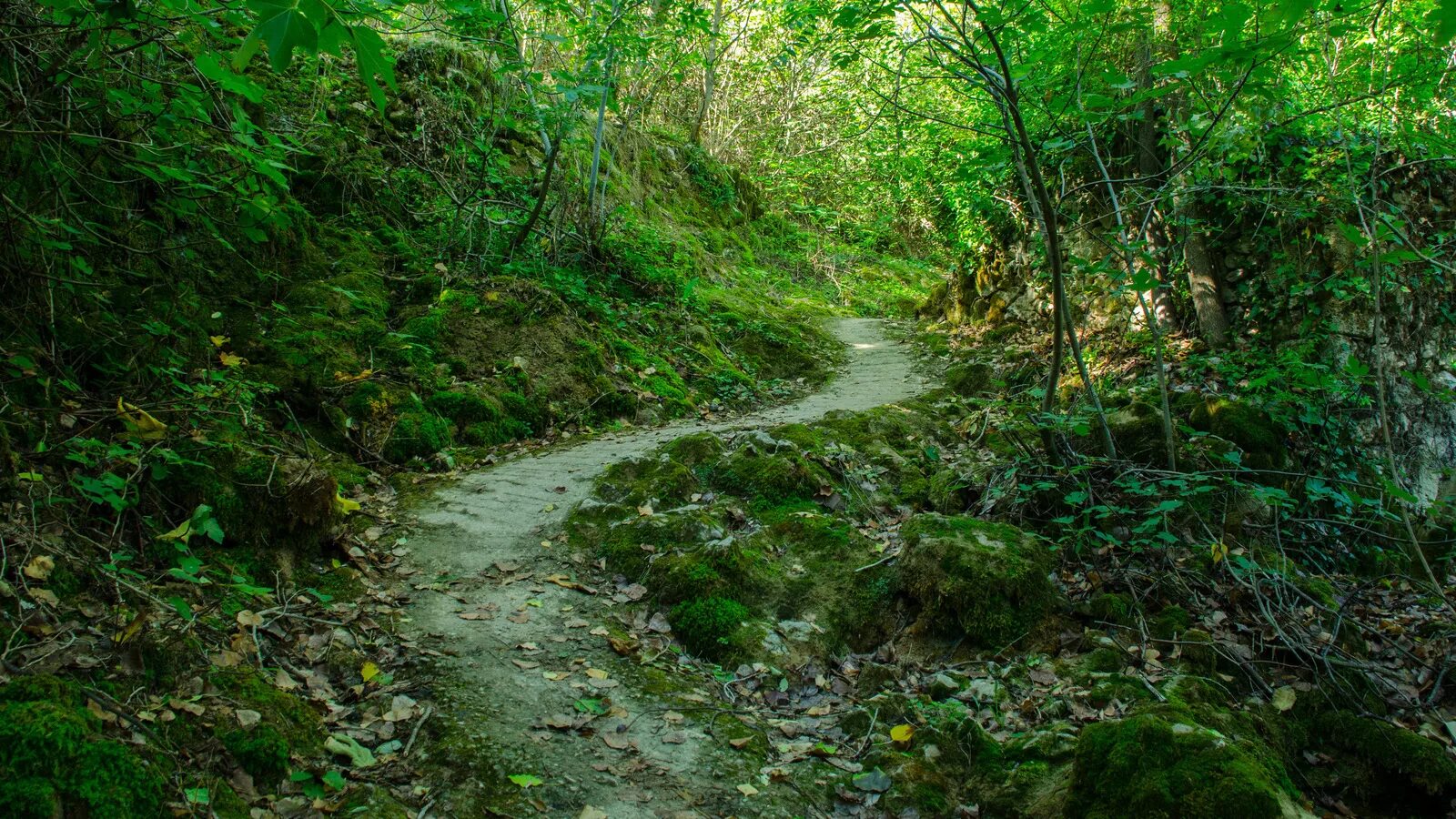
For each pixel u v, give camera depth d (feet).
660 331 30.63
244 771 8.37
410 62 32.14
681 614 13.39
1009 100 14.17
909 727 10.73
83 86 13.58
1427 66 16.81
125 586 9.84
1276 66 15.30
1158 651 12.79
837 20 14.55
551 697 10.76
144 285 16.17
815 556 15.46
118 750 7.36
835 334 40.98
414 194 28.58
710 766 9.84
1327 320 22.11
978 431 23.16
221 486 12.39
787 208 70.13
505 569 14.21
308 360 18.79
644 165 49.52
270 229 21.09
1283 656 13.07
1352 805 11.03
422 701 10.36
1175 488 15.78
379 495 16.67
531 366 23.32
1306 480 17.28
